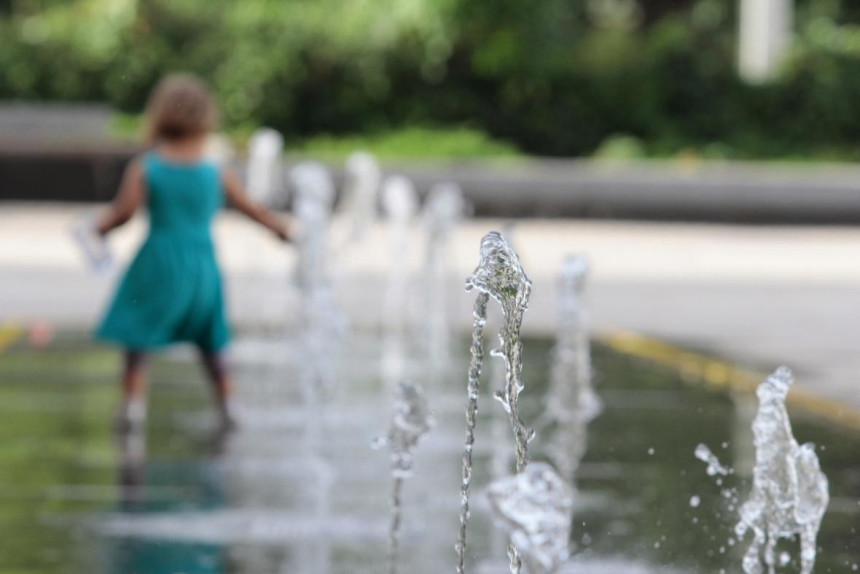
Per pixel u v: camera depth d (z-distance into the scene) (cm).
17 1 5181
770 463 771
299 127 4741
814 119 4809
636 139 4759
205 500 1021
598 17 5469
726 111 4791
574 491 1059
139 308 1292
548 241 3447
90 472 1110
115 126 4506
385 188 3838
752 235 3722
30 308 2148
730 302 2416
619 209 3894
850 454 1186
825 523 961
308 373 1628
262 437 1263
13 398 1430
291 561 867
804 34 5203
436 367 1697
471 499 1039
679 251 3284
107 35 4700
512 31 4766
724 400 1482
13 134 4056
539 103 4784
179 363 1697
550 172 3875
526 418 1370
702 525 956
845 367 1712
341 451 1209
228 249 3161
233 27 4741
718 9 5422
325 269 1734
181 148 1313
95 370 1614
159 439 1245
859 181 3884
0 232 3291
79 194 3884
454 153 4353
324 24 4731
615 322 2141
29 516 966
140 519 962
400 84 4772
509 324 657
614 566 854
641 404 1452
